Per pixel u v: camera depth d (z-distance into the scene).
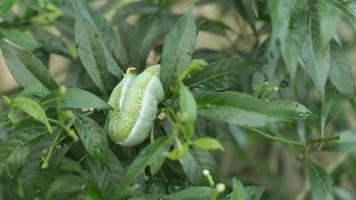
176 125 0.59
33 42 0.78
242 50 0.85
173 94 0.62
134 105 0.62
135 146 0.68
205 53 0.80
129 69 0.65
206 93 0.62
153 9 0.84
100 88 0.66
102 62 0.66
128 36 0.81
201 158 0.63
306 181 0.95
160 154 0.59
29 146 0.65
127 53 0.79
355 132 0.79
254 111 0.61
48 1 0.82
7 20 0.81
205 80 0.64
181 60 0.63
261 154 1.09
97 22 0.69
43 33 0.82
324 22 0.61
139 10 0.83
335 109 0.72
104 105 0.62
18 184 0.76
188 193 0.63
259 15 0.72
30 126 0.64
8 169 0.65
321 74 0.65
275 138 0.66
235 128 0.86
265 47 0.72
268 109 0.61
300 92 0.77
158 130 0.64
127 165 0.69
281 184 1.00
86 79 0.79
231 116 0.61
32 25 0.83
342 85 0.70
